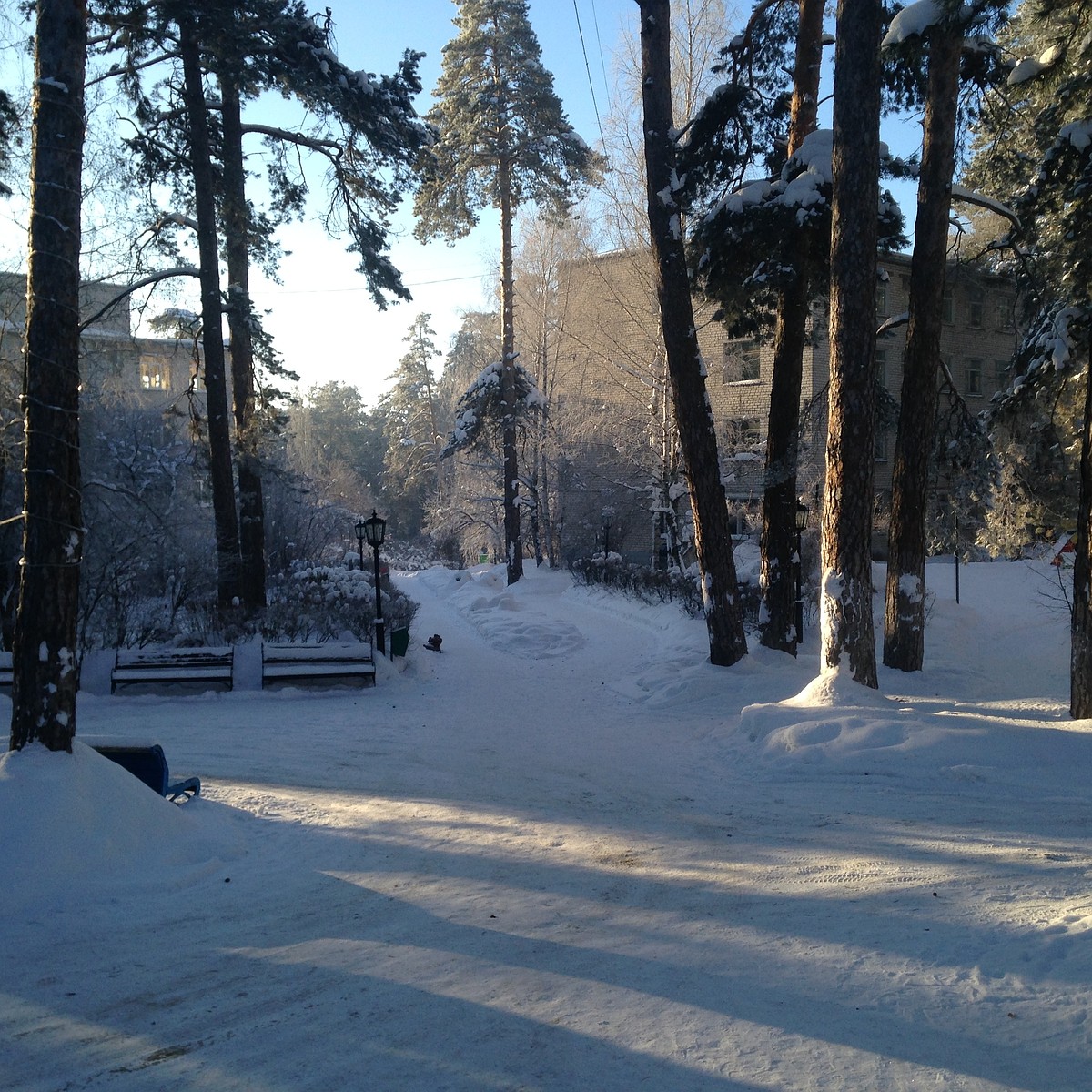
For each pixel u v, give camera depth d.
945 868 6.04
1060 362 13.32
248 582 19.70
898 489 15.90
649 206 15.36
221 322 18.94
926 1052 3.66
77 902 5.73
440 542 63.97
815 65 16.39
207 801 8.20
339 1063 3.73
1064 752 8.65
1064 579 25.36
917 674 15.60
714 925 5.21
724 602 15.30
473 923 5.37
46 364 7.06
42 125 7.20
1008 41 16.66
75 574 6.99
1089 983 4.14
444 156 23.75
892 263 37.19
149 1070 3.71
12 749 6.66
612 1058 3.69
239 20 16.83
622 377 29.98
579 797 8.62
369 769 9.94
